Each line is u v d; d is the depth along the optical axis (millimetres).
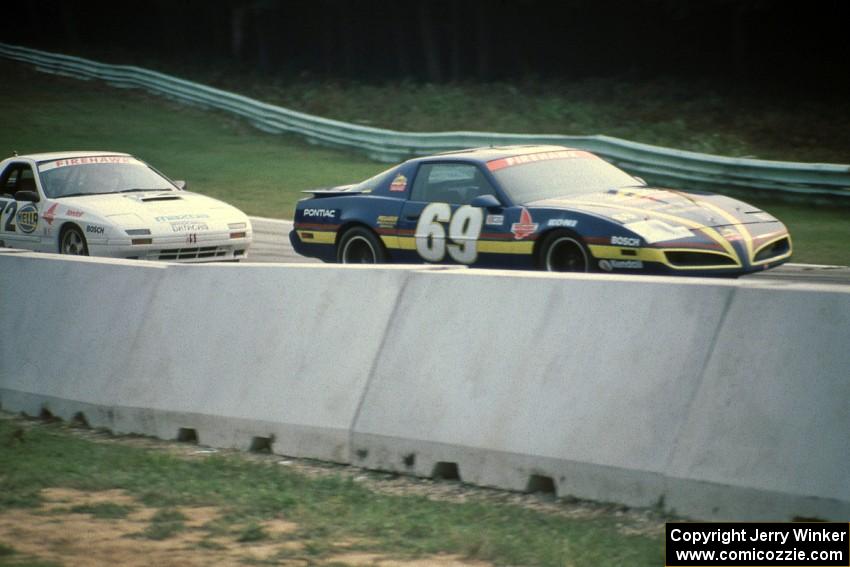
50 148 102375
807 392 17094
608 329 19719
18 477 21484
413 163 41062
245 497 20016
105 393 26984
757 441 17375
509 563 15984
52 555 16500
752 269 33438
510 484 20312
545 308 20688
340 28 174875
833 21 125375
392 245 40562
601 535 17250
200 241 46688
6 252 31391
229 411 24594
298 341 24078
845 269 43625
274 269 25094
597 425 19312
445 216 38781
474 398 21109
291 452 23547
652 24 138625
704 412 18078
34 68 153875
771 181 64000
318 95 128375
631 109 106000
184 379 25641
